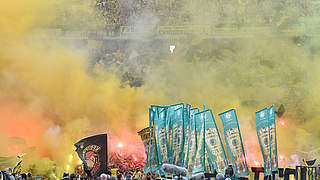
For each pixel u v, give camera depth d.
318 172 36.88
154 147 37.72
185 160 37.03
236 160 37.53
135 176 42.75
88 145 40.06
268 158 36.56
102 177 33.84
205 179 36.81
